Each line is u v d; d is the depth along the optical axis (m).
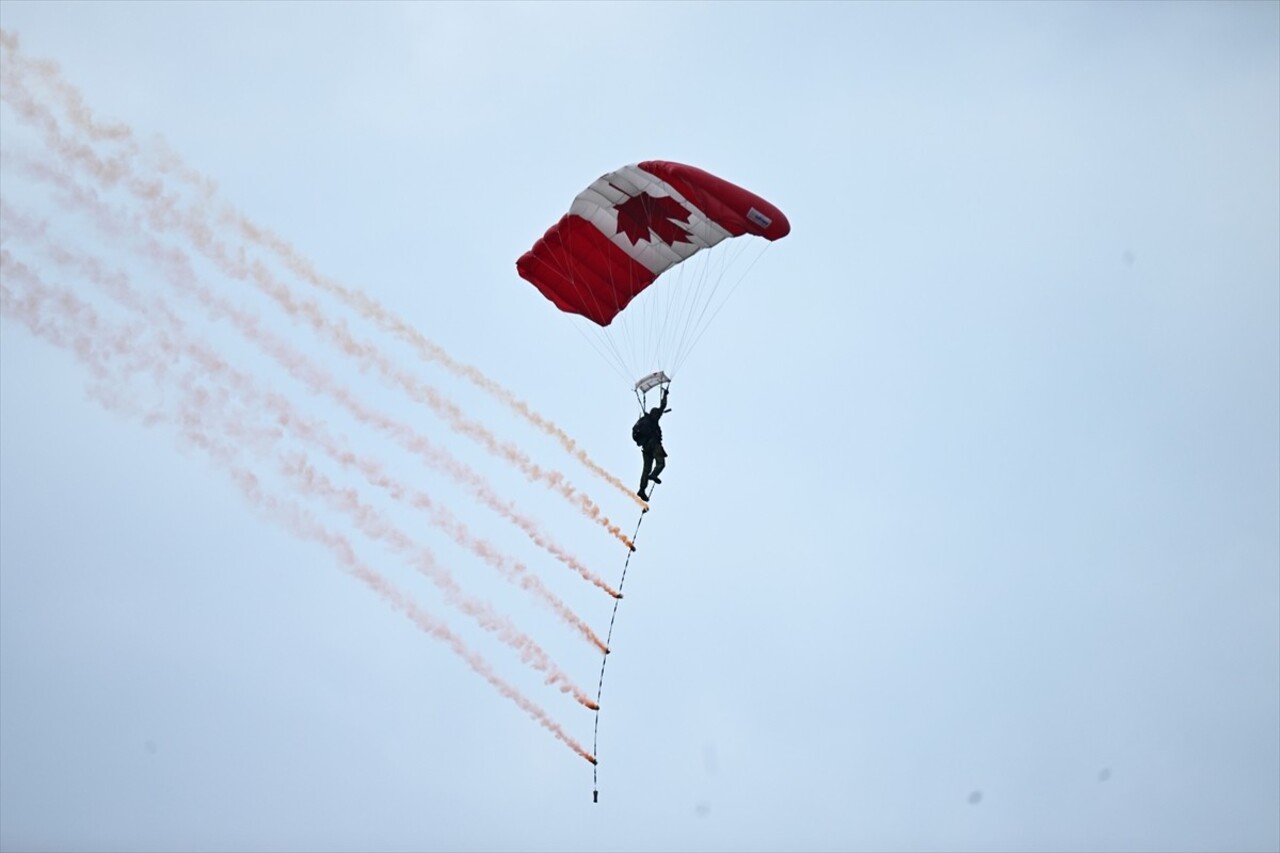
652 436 125.88
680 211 122.25
